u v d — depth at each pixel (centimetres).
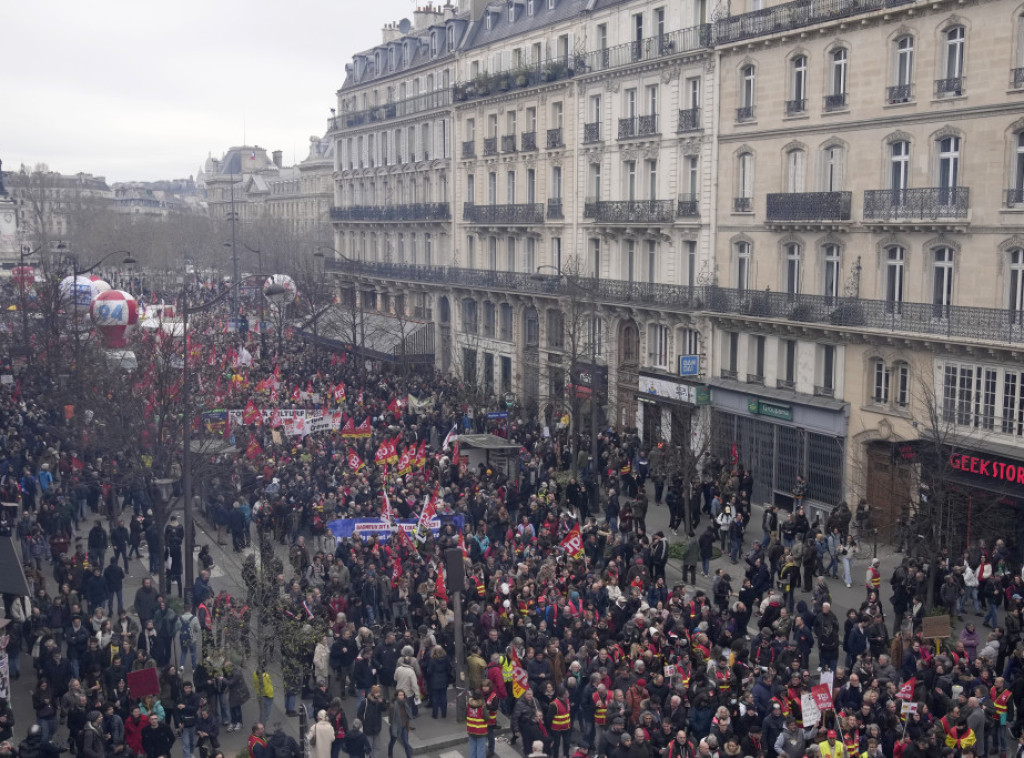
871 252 3675
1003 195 3206
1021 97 3131
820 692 1834
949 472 2994
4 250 12581
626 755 1747
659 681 1981
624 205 4997
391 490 3366
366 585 2598
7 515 3366
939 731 1825
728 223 4378
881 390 3650
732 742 1736
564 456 4266
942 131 3397
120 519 3506
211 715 1944
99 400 3697
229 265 16275
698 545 3131
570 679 2031
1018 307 3206
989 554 2912
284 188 17838
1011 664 2167
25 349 5688
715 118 4406
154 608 2461
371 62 8319
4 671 2061
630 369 5012
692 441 4244
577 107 5400
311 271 8888
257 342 7488
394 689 2206
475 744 1973
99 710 1883
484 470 3819
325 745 1855
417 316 7281
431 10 7850
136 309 4703
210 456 3469
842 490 3756
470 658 2114
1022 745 1888
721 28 4325
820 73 3859
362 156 8269
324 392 5447
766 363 4147
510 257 6162
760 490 4166
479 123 6381
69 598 2477
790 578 2808
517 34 6016
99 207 19538
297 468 3616
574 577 2556
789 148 4031
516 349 6022
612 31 5166
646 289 4853
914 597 2633
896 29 3531
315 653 2159
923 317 3434
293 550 2872
